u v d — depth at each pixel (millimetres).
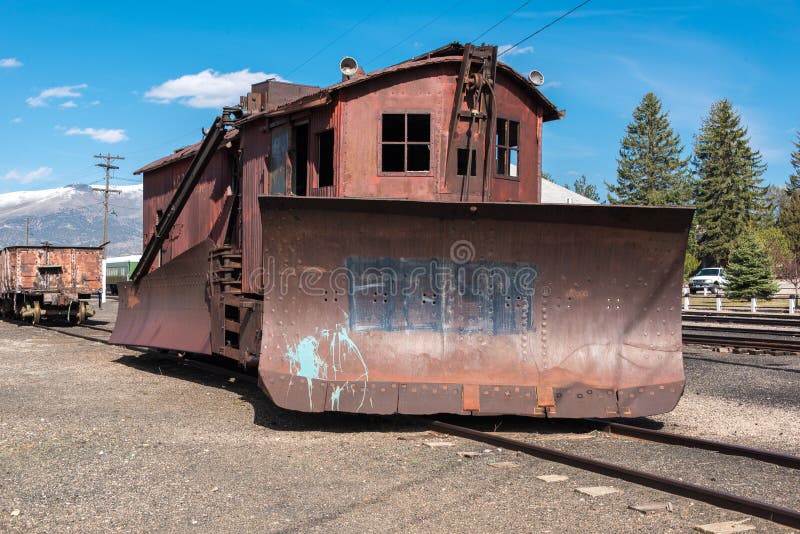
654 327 7348
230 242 11094
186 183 11875
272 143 9633
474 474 5730
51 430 7391
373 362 7219
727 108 68750
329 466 6008
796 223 52438
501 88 8562
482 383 7152
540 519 4703
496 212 7031
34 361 13555
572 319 7316
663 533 4465
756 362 13180
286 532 4492
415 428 7477
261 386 7285
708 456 6363
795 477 5684
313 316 7324
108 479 5648
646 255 7270
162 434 7238
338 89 8219
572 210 6977
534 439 7066
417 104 8164
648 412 7141
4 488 5402
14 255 25188
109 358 14016
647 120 76188
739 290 38375
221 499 5145
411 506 4973
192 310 11242
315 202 7066
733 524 4547
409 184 8125
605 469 5707
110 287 58594
